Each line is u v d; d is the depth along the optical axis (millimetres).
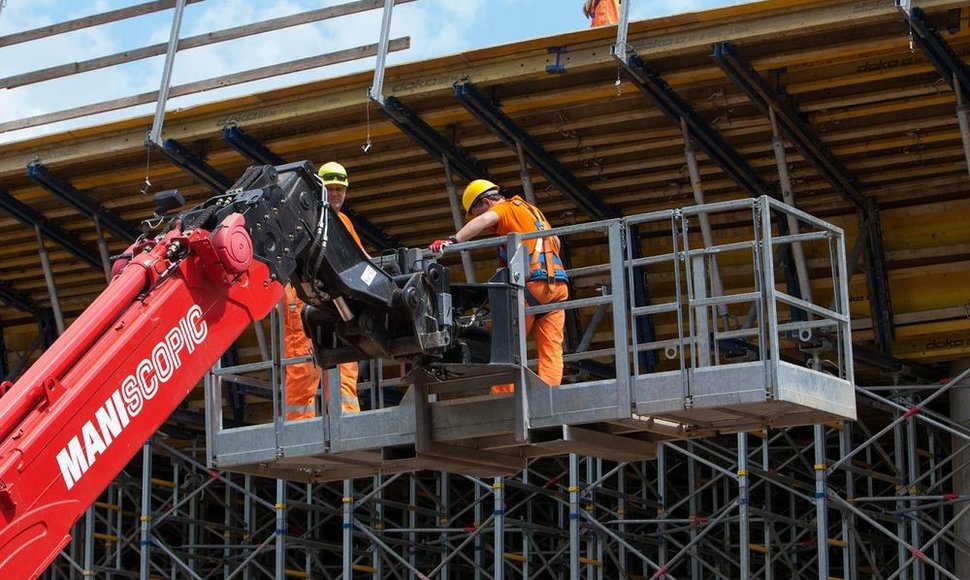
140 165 21688
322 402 13188
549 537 29562
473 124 20203
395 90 19156
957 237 21453
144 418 9773
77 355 9523
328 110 19594
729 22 17438
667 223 22500
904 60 17969
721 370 11664
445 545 25531
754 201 11898
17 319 27812
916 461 22219
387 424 12859
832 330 18578
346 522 23281
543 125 19859
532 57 18516
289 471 14141
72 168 21859
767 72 18375
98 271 25594
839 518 26328
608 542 24953
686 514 29484
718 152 19781
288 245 11008
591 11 21719
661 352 23328
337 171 14367
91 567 25891
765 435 22234
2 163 21641
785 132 19188
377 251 23953
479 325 12711
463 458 12969
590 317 23203
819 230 22109
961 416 22438
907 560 22453
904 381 23000
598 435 12672
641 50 17812
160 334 9953
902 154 20203
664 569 20844
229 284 10430
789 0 16938
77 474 9297
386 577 29391
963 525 22547
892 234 21781
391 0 19094
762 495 29609
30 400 9148
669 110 18766
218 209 10547
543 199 22188
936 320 21719
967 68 17422
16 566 8922
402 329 11984
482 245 12430
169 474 32281
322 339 12352
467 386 12641
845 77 18203
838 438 27188
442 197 22250
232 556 28062
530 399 12297
